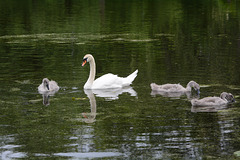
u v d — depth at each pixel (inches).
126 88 679.1
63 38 1221.7
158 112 534.0
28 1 2351.1
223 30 1322.6
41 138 443.2
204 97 609.6
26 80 720.3
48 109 550.0
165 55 949.8
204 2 2172.7
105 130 465.7
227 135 446.0
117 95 630.5
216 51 987.3
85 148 415.2
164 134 450.9
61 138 442.3
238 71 770.8
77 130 466.6
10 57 935.7
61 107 560.7
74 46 1085.1
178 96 619.8
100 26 1460.4
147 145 420.5
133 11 1865.2
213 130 461.7
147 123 488.4
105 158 389.7
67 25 1492.4
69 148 415.5
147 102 585.0
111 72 794.2
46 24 1515.7
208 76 735.7
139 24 1485.0
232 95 581.9
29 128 474.3
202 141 429.7
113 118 510.0
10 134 454.3
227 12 1765.5
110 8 1995.6
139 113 529.7
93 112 535.8
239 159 385.7
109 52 998.4
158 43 1117.7
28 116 518.9
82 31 1359.5
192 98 605.6
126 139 437.4
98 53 986.7
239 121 492.4
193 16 1657.2
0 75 757.3
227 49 1011.9
